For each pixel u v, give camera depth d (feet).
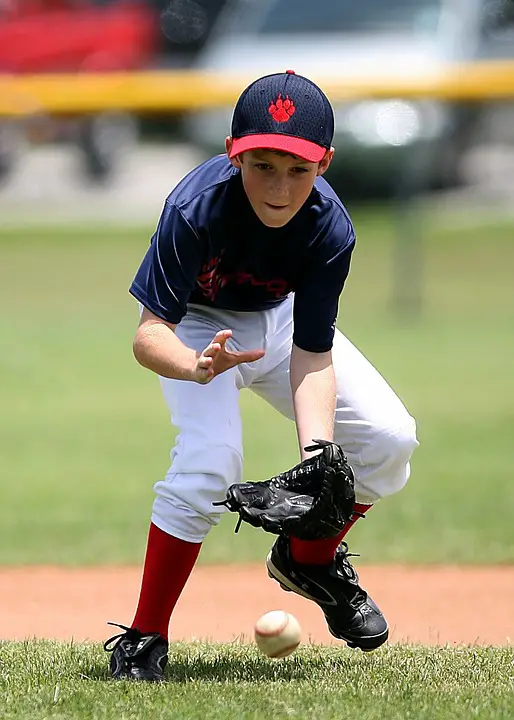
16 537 71.10
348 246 42.24
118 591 61.36
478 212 197.57
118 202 212.02
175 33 259.80
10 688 40.50
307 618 56.85
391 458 44.52
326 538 40.78
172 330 42.01
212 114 177.47
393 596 60.44
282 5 177.47
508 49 169.27
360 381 44.80
